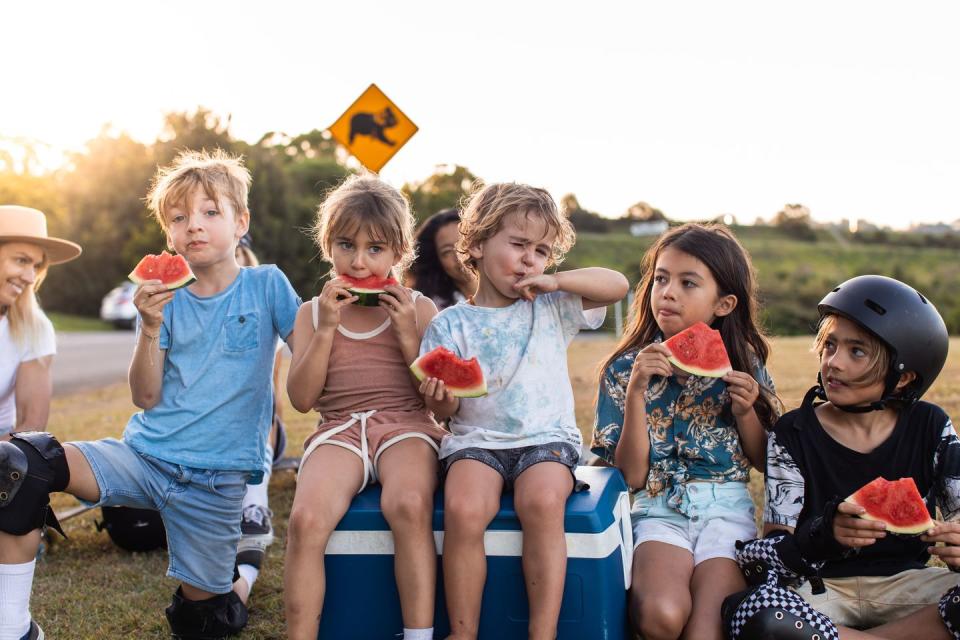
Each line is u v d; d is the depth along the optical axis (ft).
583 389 30.30
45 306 139.33
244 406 11.06
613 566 8.93
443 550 8.81
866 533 8.44
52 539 15.28
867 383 9.43
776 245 152.25
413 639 8.71
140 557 14.66
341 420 10.07
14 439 9.68
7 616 9.45
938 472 9.52
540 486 8.70
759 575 9.40
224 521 10.93
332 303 9.90
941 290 112.37
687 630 9.08
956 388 26.99
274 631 11.40
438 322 10.08
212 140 133.08
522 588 8.79
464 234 10.36
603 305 10.27
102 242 138.62
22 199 131.95
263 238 120.26
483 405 9.68
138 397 10.82
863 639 8.71
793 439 9.83
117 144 142.10
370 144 30.25
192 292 11.25
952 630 8.64
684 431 10.76
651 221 194.08
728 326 11.14
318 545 8.90
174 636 11.30
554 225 9.88
